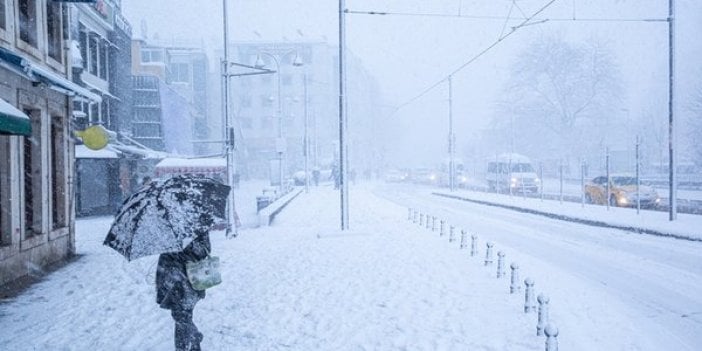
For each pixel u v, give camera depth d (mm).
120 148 27438
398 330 6684
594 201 28031
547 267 10836
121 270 11227
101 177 27734
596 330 6672
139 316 7637
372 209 25578
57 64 13023
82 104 24250
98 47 28344
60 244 12633
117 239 5098
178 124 43594
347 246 13922
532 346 6000
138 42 44531
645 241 14742
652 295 8688
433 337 6367
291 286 9328
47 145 11883
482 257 11906
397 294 8523
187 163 22562
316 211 25047
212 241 15836
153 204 5156
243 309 7848
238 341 6387
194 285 5418
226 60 17797
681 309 7863
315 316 7387
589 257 12461
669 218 17969
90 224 22531
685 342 6391
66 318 7562
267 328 6887
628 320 7148
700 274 10305
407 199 35219
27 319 7516
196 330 5617
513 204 27391
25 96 10656
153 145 37719
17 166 10234
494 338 6289
